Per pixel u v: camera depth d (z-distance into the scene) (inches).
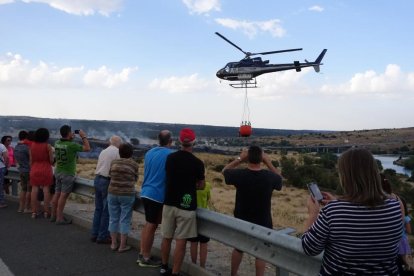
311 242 107.5
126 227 262.2
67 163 336.5
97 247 272.8
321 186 1897.1
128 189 260.4
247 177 206.7
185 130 214.1
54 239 293.3
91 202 492.1
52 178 368.2
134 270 227.5
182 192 209.8
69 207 434.6
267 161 213.0
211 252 294.0
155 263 235.1
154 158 233.0
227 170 213.0
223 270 250.4
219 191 1183.6
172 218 211.6
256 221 205.5
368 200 102.0
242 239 184.5
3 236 301.3
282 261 160.4
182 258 211.5
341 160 107.4
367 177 103.3
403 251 200.2
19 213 387.9
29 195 394.6
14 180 478.3
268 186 206.5
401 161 5339.6
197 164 211.3
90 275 219.5
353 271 103.0
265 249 170.2
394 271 106.7
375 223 101.7
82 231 318.0
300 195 1350.9
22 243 282.7
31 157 363.3
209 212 205.6
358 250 101.7
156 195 229.6
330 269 106.7
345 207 103.0
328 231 104.4
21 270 227.5
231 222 186.7
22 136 393.1
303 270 150.9
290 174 1977.1
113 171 263.0
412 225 404.2
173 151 234.1
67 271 225.9
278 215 705.6
